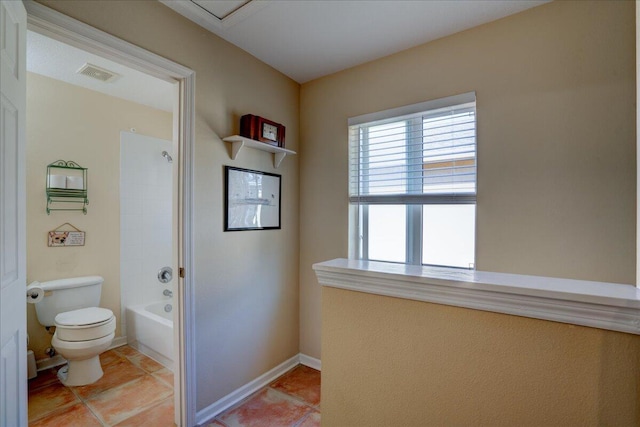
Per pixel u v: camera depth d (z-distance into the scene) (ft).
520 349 2.35
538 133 5.45
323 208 8.25
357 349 3.10
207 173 6.26
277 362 8.04
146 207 10.40
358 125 7.70
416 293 2.73
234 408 6.63
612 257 4.90
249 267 7.22
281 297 8.13
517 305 2.33
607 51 4.92
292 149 8.46
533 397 2.32
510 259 5.69
